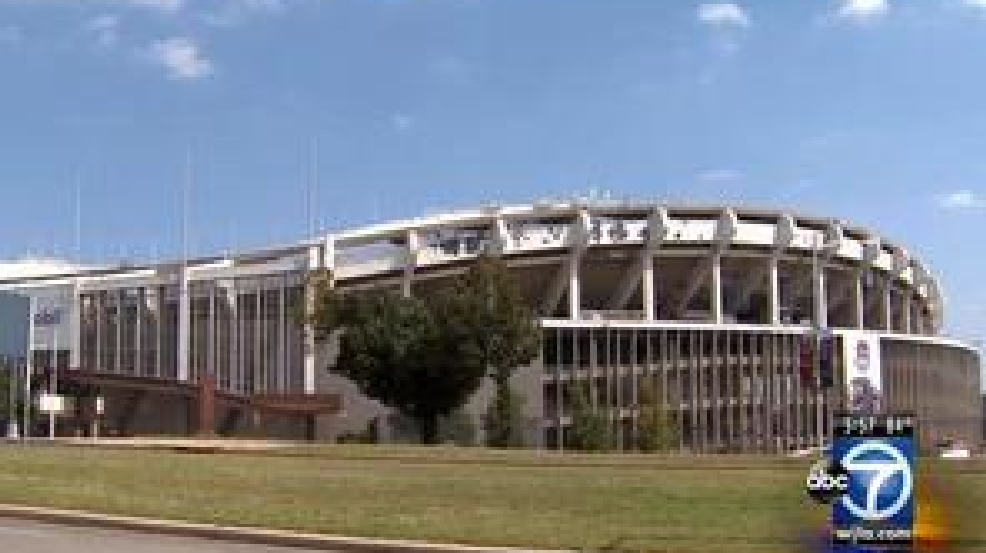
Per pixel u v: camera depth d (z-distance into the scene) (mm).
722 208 136125
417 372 79250
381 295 82750
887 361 139250
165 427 114000
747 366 127938
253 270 123250
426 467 35500
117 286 130625
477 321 78312
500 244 127375
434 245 127562
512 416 88562
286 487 26484
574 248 131000
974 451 71062
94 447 51281
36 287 134625
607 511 21297
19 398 106250
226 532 19562
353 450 49750
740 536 17844
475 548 17344
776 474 30578
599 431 95625
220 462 36062
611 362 120188
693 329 125000
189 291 125938
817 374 132000
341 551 18250
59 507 22734
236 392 116375
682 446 114500
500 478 29250
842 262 148375
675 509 21484
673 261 138500
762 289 144625
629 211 134625
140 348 128375
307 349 115750
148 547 18312
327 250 121438
